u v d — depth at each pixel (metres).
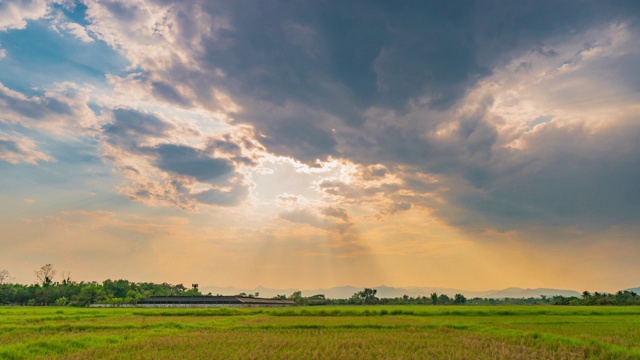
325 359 25.98
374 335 39.03
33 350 28.44
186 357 26.16
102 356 26.81
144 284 193.25
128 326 47.41
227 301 130.38
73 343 31.56
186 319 61.06
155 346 30.81
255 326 47.81
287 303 167.12
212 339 34.78
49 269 171.50
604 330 43.22
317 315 73.19
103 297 146.00
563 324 51.47
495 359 25.91
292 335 38.69
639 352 27.45
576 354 27.97
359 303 183.12
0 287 157.50
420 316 69.06
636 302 150.88
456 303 191.75
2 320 55.09
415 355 27.17
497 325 49.47
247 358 25.61
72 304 140.75
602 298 154.00
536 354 27.41
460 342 33.78
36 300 149.88
